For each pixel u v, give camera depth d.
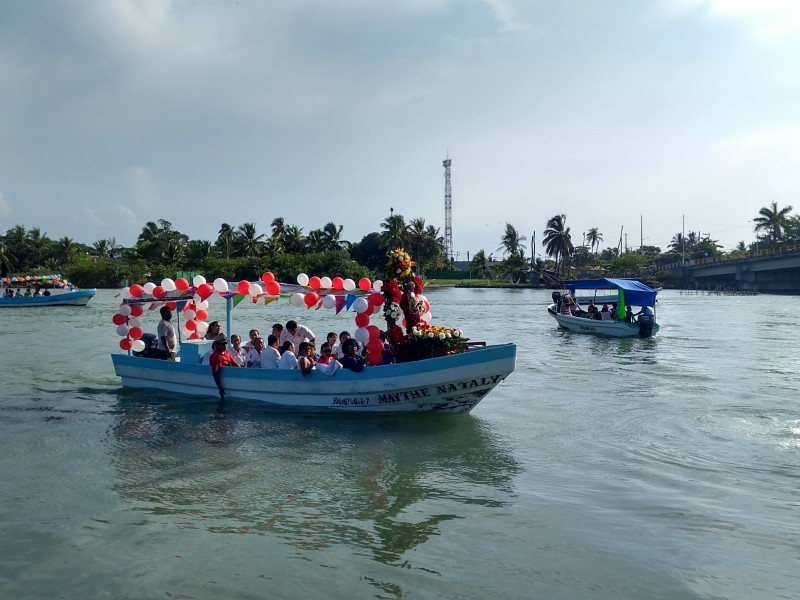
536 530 7.57
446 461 10.24
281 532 7.52
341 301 13.38
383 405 13.09
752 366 20.75
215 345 14.41
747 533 7.47
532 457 10.47
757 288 101.81
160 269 101.19
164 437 11.59
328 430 12.06
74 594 6.14
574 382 17.58
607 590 6.21
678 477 9.44
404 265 13.24
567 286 36.78
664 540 7.29
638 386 16.91
